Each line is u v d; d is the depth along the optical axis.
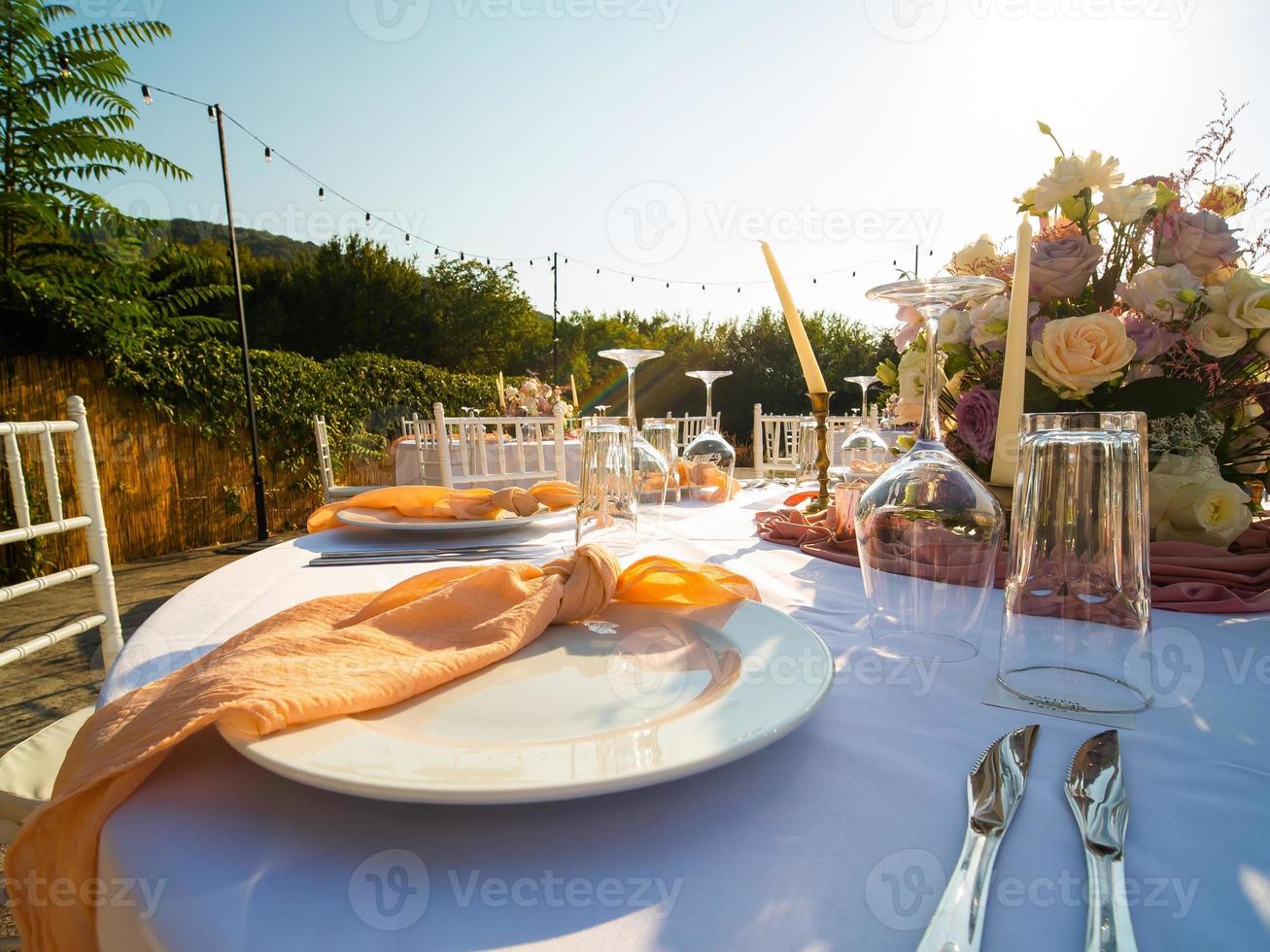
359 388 8.21
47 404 5.34
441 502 1.22
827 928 0.28
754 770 0.41
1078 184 0.93
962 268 1.05
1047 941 0.27
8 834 1.01
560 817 0.36
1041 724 0.47
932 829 0.35
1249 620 0.71
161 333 6.13
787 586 0.87
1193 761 0.41
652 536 1.23
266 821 0.35
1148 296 0.89
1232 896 0.29
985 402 0.91
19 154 4.97
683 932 0.28
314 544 1.14
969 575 0.62
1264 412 0.93
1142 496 0.52
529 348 18.42
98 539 1.55
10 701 2.73
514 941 0.28
